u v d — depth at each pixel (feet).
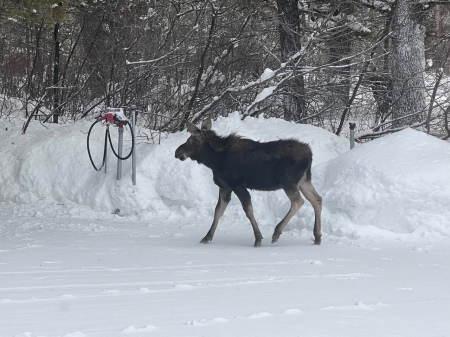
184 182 46.16
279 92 57.62
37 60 69.72
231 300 19.93
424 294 21.44
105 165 48.83
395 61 60.85
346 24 58.95
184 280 24.20
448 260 30.63
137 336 15.08
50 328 16.03
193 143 37.11
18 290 21.91
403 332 15.66
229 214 44.29
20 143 54.34
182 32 66.33
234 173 36.40
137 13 68.23
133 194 46.88
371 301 19.93
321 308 18.56
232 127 49.14
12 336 15.17
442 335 15.43
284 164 35.99
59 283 23.43
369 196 37.91
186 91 63.41
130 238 37.99
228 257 31.07
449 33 69.97
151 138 50.72
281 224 36.11
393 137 40.86
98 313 17.88
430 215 36.55
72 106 67.26
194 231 40.57
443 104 60.08
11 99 66.69
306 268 27.66
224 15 67.21
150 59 62.13
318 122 62.23
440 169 37.52
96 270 26.94
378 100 62.85
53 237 38.32
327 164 42.22
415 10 63.77
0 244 35.76
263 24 70.08
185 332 15.46
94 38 68.49
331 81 60.03
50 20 49.14
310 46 56.29
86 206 48.62
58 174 50.57
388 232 36.83
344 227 37.91
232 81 65.26
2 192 51.85
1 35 71.26
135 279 24.43
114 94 62.18
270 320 16.85
